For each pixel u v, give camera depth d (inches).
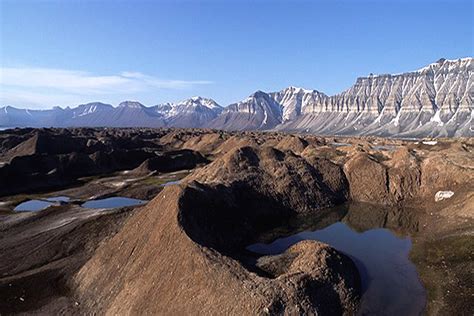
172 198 1683.1
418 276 1525.6
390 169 2871.6
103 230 1887.3
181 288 1252.5
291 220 2335.1
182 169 4291.3
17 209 2652.6
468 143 4480.8
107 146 5610.2
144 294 1299.2
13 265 1699.1
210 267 1277.1
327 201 2642.7
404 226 2175.2
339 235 2043.6
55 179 3572.8
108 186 3336.6
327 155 3599.9
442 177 2625.5
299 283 1230.3
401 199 2659.9
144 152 4820.4
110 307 1322.6
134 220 1715.1
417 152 3169.3
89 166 4094.5
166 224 1525.6
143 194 2933.1
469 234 1818.4
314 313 1163.3
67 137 5689.0
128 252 1528.1
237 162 2832.2
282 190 2559.1
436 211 2359.7
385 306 1314.0
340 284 1353.3
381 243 1904.5
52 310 1362.0
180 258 1349.7
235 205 2139.5
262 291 1170.0
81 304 1389.0
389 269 1594.5
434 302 1321.4
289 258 1517.0
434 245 1808.6
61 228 1996.8
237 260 1412.4
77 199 2923.2
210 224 1758.1
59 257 1745.8
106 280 1453.0
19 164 3663.9
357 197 2773.1
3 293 1461.6
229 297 1168.2
